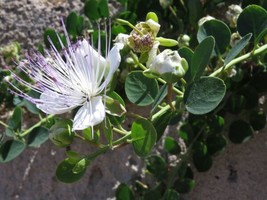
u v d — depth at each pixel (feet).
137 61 0.79
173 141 0.94
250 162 0.96
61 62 0.74
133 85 0.80
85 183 1.01
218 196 0.95
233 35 0.89
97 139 0.73
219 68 0.85
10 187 1.04
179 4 1.00
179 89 0.83
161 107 0.83
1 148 0.96
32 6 1.09
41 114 1.02
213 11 1.01
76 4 1.08
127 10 1.01
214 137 0.93
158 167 0.95
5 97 1.03
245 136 0.93
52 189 1.02
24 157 1.04
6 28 1.09
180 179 0.94
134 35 0.76
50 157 1.03
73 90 0.72
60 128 0.72
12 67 1.03
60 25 1.07
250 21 0.83
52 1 1.09
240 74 0.90
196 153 0.93
